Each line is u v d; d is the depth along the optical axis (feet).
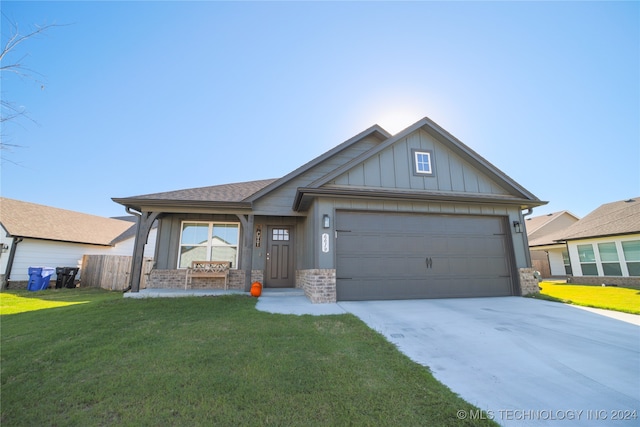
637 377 9.61
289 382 8.89
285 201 29.01
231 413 7.30
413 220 25.52
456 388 8.80
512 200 26.78
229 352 11.41
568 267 60.44
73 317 17.38
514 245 26.91
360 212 24.68
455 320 16.52
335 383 8.89
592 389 8.81
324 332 13.94
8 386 8.86
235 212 27.81
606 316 17.75
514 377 9.57
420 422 7.04
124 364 10.36
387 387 8.70
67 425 6.93
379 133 33.88
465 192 27.99
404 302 22.35
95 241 51.03
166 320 16.47
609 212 50.47
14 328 15.47
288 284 31.12
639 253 40.37
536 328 14.98
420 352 11.64
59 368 10.16
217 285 29.89
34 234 42.47
